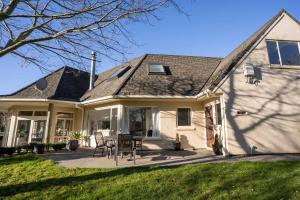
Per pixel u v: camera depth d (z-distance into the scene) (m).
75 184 6.24
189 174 6.60
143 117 13.80
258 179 6.00
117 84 14.41
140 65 15.96
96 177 6.74
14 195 5.71
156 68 15.59
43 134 15.73
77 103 15.30
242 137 10.59
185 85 14.24
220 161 8.66
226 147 10.45
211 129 13.02
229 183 5.82
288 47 12.12
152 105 13.82
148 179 6.32
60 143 14.33
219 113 11.90
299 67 11.68
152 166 7.95
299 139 10.85
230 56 15.58
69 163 9.03
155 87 13.84
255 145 10.59
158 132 13.63
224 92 10.95
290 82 11.47
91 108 15.56
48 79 17.62
